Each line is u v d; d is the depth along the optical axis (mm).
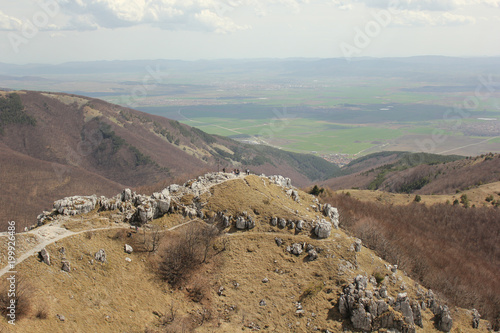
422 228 171625
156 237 101812
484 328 100875
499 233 167875
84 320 72250
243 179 127500
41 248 83500
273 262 100938
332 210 127188
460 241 167750
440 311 95250
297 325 84625
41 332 64375
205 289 92375
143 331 76938
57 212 101000
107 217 103500
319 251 103062
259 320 85750
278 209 115500
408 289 98062
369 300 86562
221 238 107438
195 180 130125
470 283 125375
